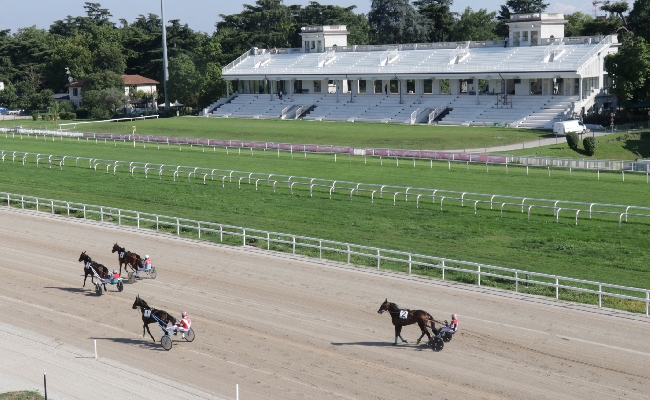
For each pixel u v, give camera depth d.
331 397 21.36
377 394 21.44
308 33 116.81
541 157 59.53
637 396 20.83
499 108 90.44
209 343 25.66
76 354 25.20
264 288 31.41
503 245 37.72
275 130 91.69
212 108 115.00
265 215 46.22
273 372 23.17
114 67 142.88
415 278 32.28
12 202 52.62
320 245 35.72
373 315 27.80
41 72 151.88
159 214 47.47
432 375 22.52
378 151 67.44
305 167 62.25
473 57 98.38
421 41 143.50
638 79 83.31
